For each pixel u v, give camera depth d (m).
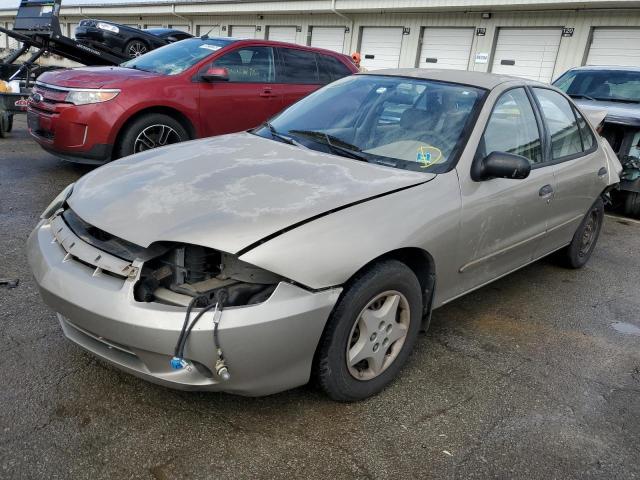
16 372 2.64
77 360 2.78
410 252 2.78
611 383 3.07
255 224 2.26
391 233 2.52
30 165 6.82
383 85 3.69
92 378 2.65
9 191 5.59
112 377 2.67
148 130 6.05
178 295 2.21
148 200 2.46
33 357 2.77
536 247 3.93
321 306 2.28
